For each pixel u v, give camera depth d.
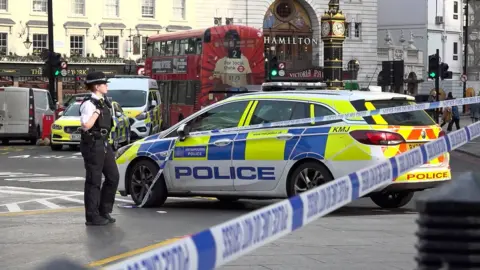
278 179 31.09
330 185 8.77
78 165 61.84
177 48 104.88
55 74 102.56
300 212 8.01
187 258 6.52
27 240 25.16
